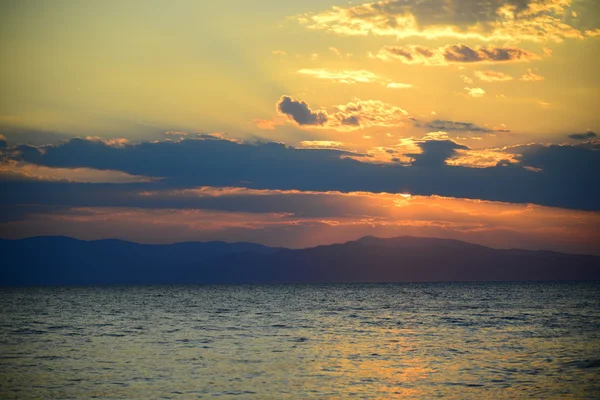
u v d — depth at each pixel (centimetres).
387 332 6538
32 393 3388
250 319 8612
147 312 10412
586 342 5444
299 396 3291
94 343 5594
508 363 4288
